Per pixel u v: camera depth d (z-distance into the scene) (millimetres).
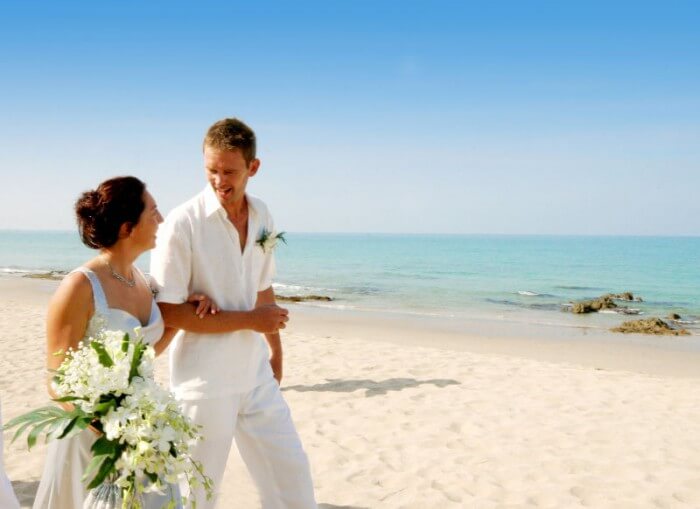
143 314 2496
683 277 38406
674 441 5602
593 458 5160
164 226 2664
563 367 9148
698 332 15820
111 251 2400
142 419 1799
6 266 45438
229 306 2795
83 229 2338
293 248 104938
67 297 2201
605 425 6082
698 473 4832
